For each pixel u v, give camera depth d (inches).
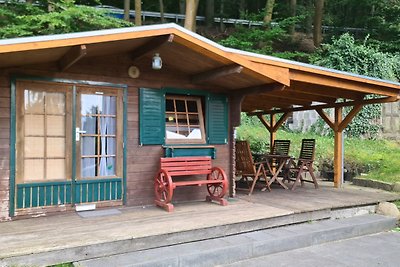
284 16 685.3
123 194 200.8
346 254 167.0
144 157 207.9
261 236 169.9
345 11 758.5
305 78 220.5
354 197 244.4
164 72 215.3
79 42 151.3
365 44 571.5
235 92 237.1
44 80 178.5
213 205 208.7
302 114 498.9
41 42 143.1
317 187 291.4
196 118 232.4
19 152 173.8
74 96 187.5
